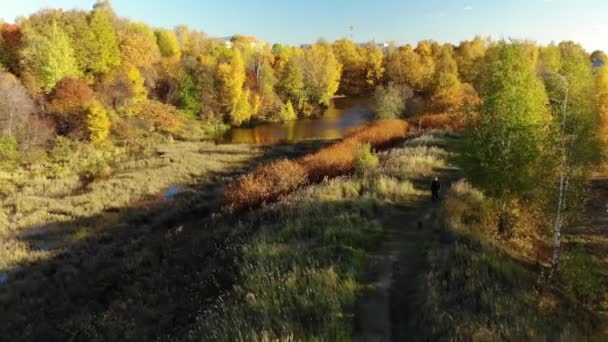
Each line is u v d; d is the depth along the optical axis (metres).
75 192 32.41
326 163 27.44
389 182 21.22
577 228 17.81
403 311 9.85
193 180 35.22
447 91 58.62
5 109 41.00
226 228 19.12
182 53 103.75
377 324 9.30
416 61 87.81
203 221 22.81
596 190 22.83
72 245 22.08
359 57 112.06
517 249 15.22
